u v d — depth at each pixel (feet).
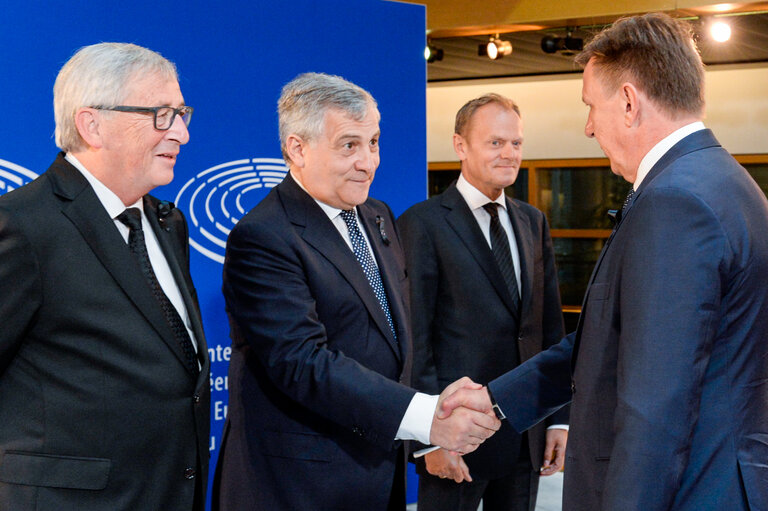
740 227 4.42
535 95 25.99
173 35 8.80
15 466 4.73
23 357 4.83
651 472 4.15
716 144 4.78
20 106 7.98
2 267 4.60
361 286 6.08
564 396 6.33
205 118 9.09
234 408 6.35
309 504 5.92
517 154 8.39
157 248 5.75
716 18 16.74
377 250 6.50
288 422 6.02
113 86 5.13
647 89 4.80
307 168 6.08
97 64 5.16
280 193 6.25
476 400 6.30
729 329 4.47
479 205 8.50
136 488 5.00
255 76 9.44
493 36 18.52
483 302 8.16
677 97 4.76
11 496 4.72
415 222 8.39
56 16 8.09
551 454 8.44
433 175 27.43
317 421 6.00
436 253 8.25
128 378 4.97
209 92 9.10
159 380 5.08
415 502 11.85
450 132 26.91
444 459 7.73
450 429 6.13
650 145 4.86
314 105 5.96
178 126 5.42
